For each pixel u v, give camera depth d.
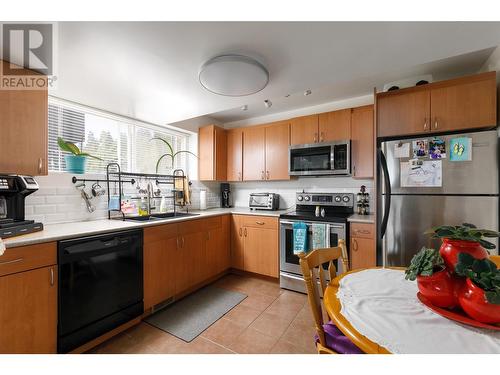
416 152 1.98
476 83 1.87
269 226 2.87
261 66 1.51
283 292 2.61
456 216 1.85
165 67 1.59
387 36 1.27
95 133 2.48
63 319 1.48
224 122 3.99
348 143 2.64
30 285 1.34
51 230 1.67
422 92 2.04
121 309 1.82
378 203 2.19
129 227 1.89
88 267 1.62
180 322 2.00
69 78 1.75
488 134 1.78
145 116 2.72
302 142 2.99
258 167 3.34
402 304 0.89
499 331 0.72
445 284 0.82
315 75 1.72
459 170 1.85
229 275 3.15
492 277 0.72
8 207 1.58
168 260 2.25
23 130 1.57
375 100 2.21
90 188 2.29
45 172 1.68
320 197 2.96
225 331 1.88
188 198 3.06
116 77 1.73
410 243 1.99
